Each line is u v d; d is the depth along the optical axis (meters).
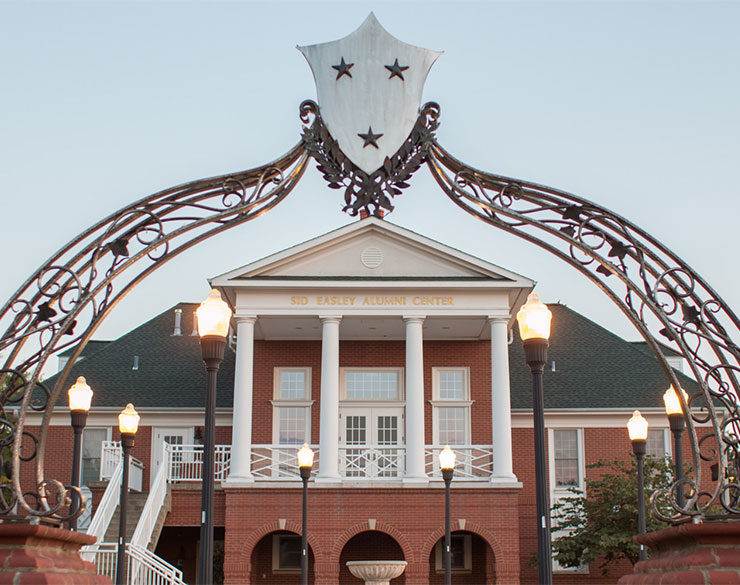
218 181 11.48
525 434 37.03
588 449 37.00
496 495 31.14
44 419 10.29
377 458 32.53
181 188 11.31
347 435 35.50
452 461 25.55
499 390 31.95
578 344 40.97
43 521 9.66
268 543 35.12
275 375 36.03
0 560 8.80
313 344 36.34
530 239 11.74
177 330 42.22
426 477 31.33
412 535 30.83
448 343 36.31
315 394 35.84
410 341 32.25
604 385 38.50
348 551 34.34
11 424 9.97
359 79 11.57
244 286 32.31
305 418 35.69
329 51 11.66
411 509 31.03
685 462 30.97
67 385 38.81
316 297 32.59
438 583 34.84
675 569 9.13
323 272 32.88
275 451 32.84
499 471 31.39
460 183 11.87
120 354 40.81
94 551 24.44
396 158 11.41
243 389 31.81
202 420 38.09
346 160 11.39
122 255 11.27
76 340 10.80
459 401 35.59
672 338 11.01
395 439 35.47
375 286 32.38
